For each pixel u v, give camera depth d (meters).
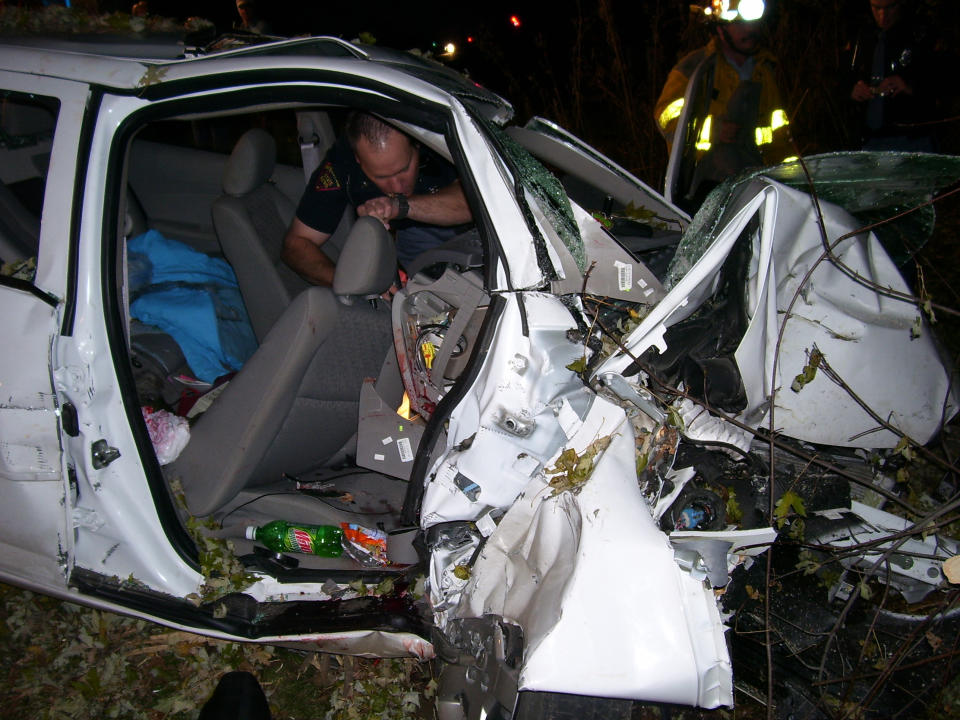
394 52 2.63
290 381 2.26
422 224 3.22
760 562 2.09
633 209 3.04
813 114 5.84
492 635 1.76
